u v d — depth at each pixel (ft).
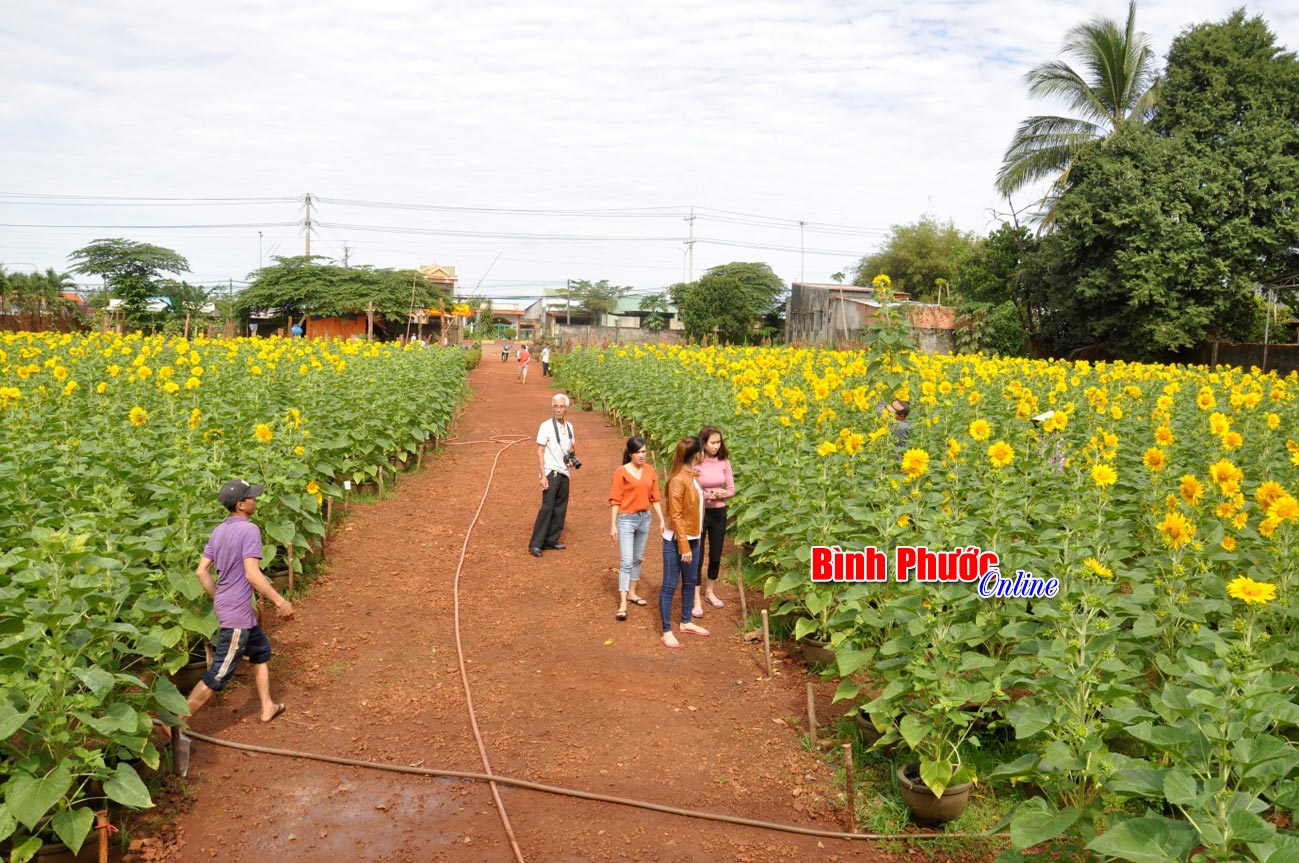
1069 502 22.30
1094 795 13.84
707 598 28.63
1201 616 17.81
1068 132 116.37
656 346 88.58
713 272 210.18
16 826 13.52
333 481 35.73
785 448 30.91
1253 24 108.17
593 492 44.70
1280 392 36.35
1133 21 114.21
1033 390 44.91
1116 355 109.81
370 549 33.14
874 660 21.17
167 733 17.42
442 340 150.92
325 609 26.96
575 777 18.19
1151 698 15.62
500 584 30.22
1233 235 99.14
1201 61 107.96
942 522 19.36
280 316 161.48
